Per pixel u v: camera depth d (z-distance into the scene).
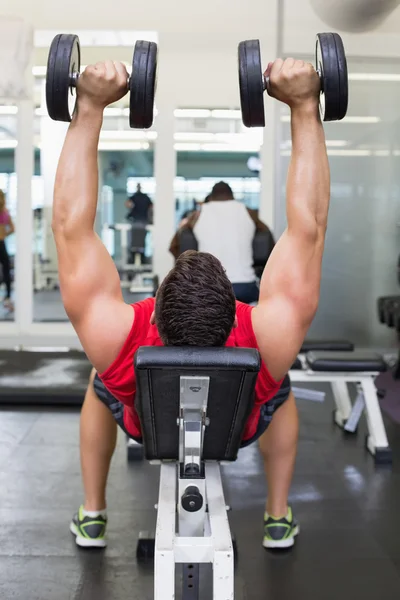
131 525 2.07
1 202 5.04
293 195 1.27
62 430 3.05
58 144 4.98
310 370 2.85
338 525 2.08
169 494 1.32
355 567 1.81
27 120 4.95
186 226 3.75
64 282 1.26
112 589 1.68
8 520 2.09
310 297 1.27
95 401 1.83
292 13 4.21
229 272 3.65
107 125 4.98
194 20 4.86
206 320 1.18
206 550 1.16
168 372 1.15
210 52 4.91
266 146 5.00
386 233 4.57
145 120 1.31
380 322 4.46
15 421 3.18
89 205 1.25
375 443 2.71
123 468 2.60
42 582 1.71
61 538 1.97
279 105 4.34
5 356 4.42
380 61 4.29
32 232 5.06
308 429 3.12
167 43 4.90
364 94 4.39
